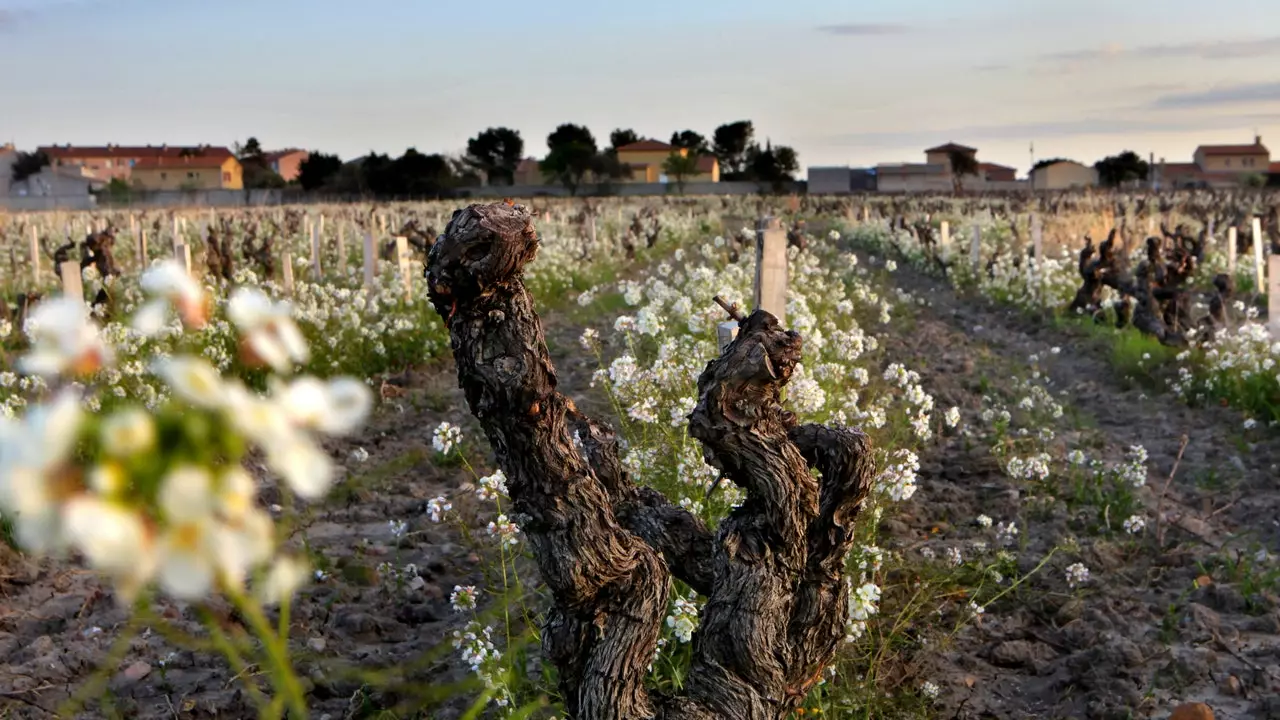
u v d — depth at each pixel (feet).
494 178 388.57
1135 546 20.83
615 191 343.26
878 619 15.90
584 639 9.54
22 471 2.94
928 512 22.62
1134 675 15.67
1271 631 17.44
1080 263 52.29
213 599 17.49
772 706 10.02
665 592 9.70
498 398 9.02
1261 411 31.63
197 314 3.54
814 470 17.99
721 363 9.94
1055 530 21.80
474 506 22.93
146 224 110.93
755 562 10.09
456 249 8.71
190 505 2.98
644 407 17.30
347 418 3.34
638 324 20.15
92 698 14.64
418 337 39.75
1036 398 32.83
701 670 10.06
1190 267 43.96
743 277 38.91
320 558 19.11
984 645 16.69
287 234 99.09
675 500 16.34
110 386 23.70
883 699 13.89
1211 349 37.37
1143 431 30.68
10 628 16.98
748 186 352.90
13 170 372.38
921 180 370.12
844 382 26.86
